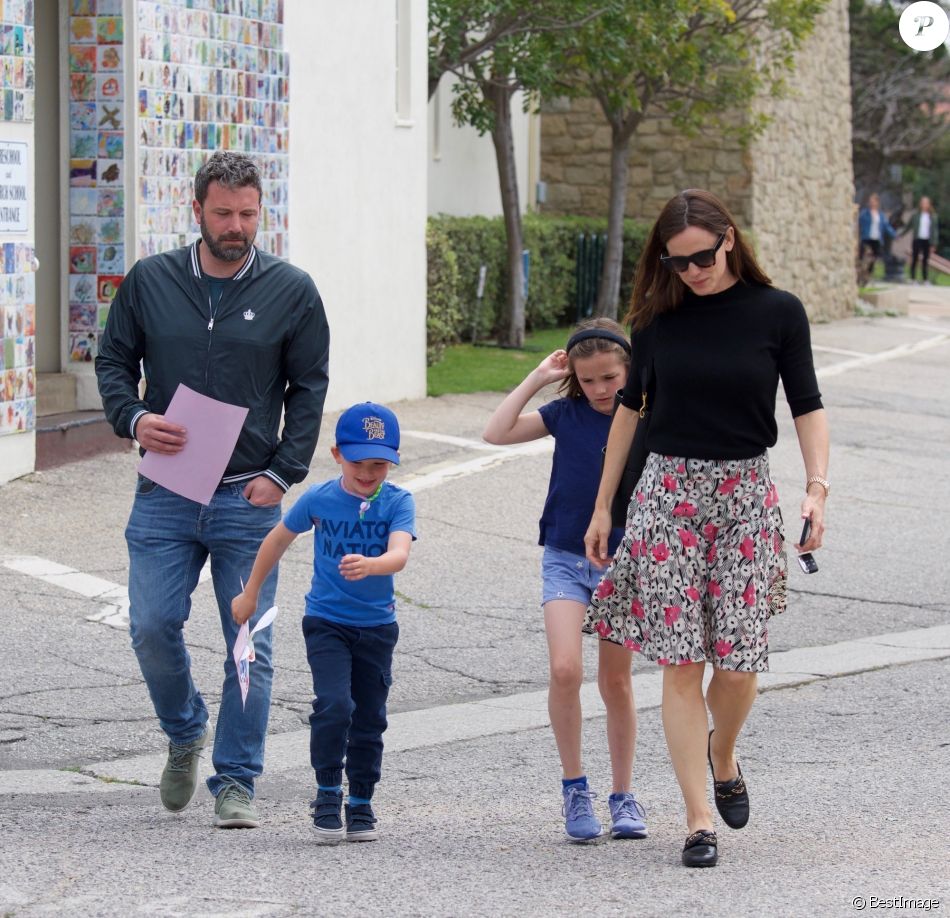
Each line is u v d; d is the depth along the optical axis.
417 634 11.61
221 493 7.40
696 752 6.82
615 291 31.33
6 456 14.95
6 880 6.36
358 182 20.33
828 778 8.40
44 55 16.52
